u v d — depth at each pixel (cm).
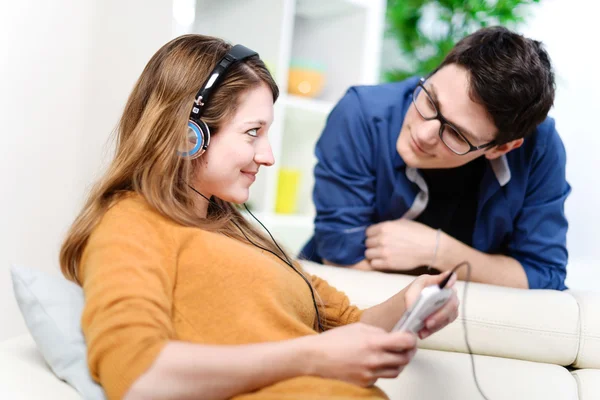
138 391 62
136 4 145
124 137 90
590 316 114
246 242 96
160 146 84
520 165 140
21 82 125
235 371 65
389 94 148
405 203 144
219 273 78
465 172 145
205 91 85
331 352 68
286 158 259
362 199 145
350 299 117
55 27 129
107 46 140
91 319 68
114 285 68
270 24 223
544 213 145
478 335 113
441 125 121
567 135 269
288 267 97
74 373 76
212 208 100
